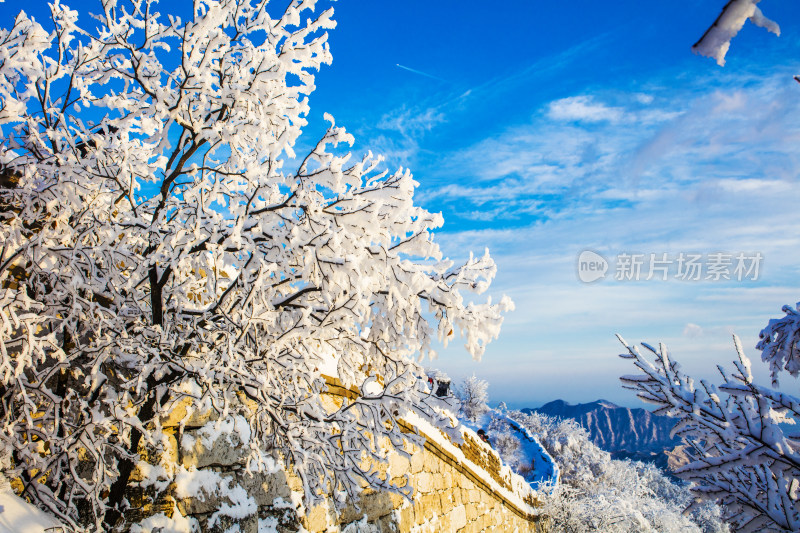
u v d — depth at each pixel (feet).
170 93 14.19
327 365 22.06
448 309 16.48
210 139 14.76
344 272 14.08
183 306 14.28
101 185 13.97
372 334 17.04
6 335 10.69
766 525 15.44
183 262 13.44
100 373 12.05
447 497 34.42
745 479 16.83
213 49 14.46
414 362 17.24
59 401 11.52
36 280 12.94
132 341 12.57
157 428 13.53
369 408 16.17
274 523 19.21
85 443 11.48
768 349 15.83
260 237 15.15
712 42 2.17
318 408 15.40
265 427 16.03
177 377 13.46
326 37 15.49
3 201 13.38
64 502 12.09
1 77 12.75
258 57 14.75
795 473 14.17
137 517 14.80
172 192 15.44
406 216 16.33
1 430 10.82
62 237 12.59
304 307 15.47
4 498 11.28
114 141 15.34
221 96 14.64
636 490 75.46
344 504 15.44
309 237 14.67
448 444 35.19
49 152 13.61
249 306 14.58
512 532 48.39
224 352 12.74
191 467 16.71
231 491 17.80
